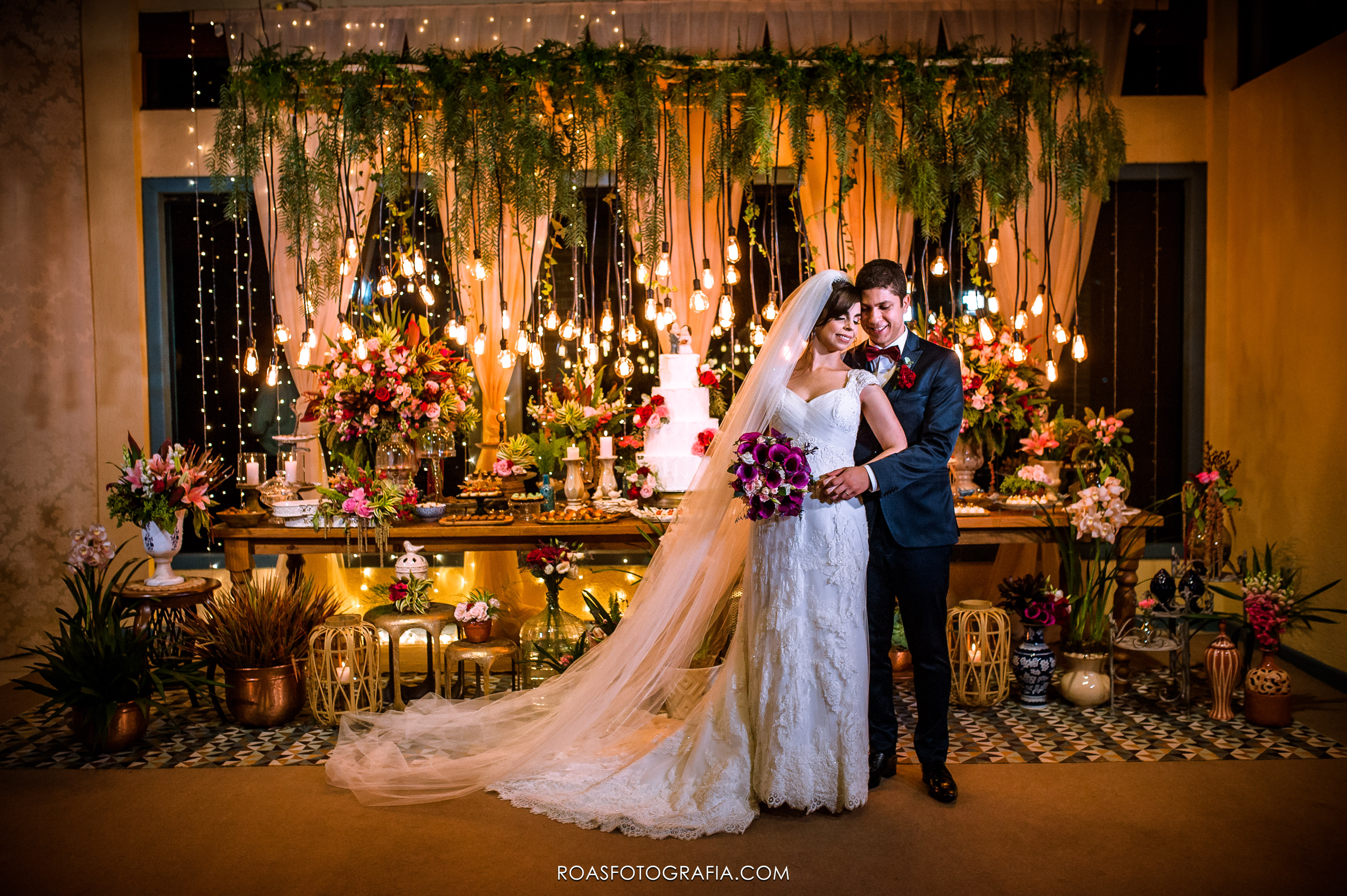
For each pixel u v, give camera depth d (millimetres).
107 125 5648
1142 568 5797
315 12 5605
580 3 5648
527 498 4883
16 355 5410
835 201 5582
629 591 5617
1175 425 5922
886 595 3336
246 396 5918
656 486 4789
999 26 5602
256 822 3193
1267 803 3287
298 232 4867
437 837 3062
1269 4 5453
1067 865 2859
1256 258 5359
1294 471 5012
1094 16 5582
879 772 3400
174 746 3914
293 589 4672
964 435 5109
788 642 3072
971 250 5086
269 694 4062
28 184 5434
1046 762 3666
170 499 4457
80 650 3854
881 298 3293
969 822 3146
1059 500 4805
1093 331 5926
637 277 5141
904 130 4914
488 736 3695
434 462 4934
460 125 4730
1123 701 4398
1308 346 4887
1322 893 2699
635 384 5992
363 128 4777
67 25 5512
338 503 4516
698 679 3805
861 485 3031
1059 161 5008
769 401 3166
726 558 3416
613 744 3555
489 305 5641
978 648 4305
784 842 3010
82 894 2738
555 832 3088
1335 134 4633
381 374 4762
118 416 5699
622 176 4797
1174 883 2758
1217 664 4105
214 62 5773
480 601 4492
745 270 5887
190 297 5891
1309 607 4652
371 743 3709
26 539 5441
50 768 3688
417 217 5914
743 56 4902
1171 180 5801
